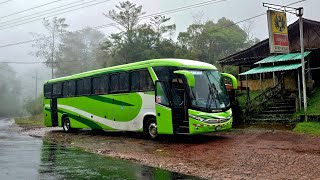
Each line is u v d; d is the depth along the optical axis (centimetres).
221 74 1525
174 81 1416
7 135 2166
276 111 2031
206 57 5203
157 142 1481
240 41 5962
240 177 821
